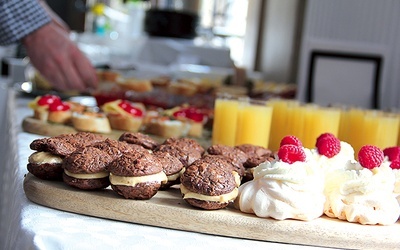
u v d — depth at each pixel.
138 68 4.20
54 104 1.85
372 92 4.24
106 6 5.81
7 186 1.68
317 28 4.30
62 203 1.03
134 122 1.88
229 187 1.02
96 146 1.11
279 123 1.90
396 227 1.05
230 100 1.77
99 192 1.05
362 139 1.89
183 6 6.52
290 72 5.16
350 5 4.25
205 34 6.01
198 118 1.94
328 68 4.28
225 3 6.51
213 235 1.01
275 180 1.02
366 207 1.05
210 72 4.02
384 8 4.21
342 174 1.08
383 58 4.23
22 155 1.44
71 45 2.36
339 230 1.01
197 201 1.01
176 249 0.92
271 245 0.99
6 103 2.88
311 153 1.17
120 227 0.99
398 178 1.13
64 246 0.88
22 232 0.93
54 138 1.14
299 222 1.01
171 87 2.60
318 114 1.82
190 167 1.05
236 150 1.28
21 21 2.28
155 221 1.01
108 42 4.88
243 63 6.14
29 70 3.36
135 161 1.03
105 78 2.60
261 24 6.02
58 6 6.36
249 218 1.00
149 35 5.18
